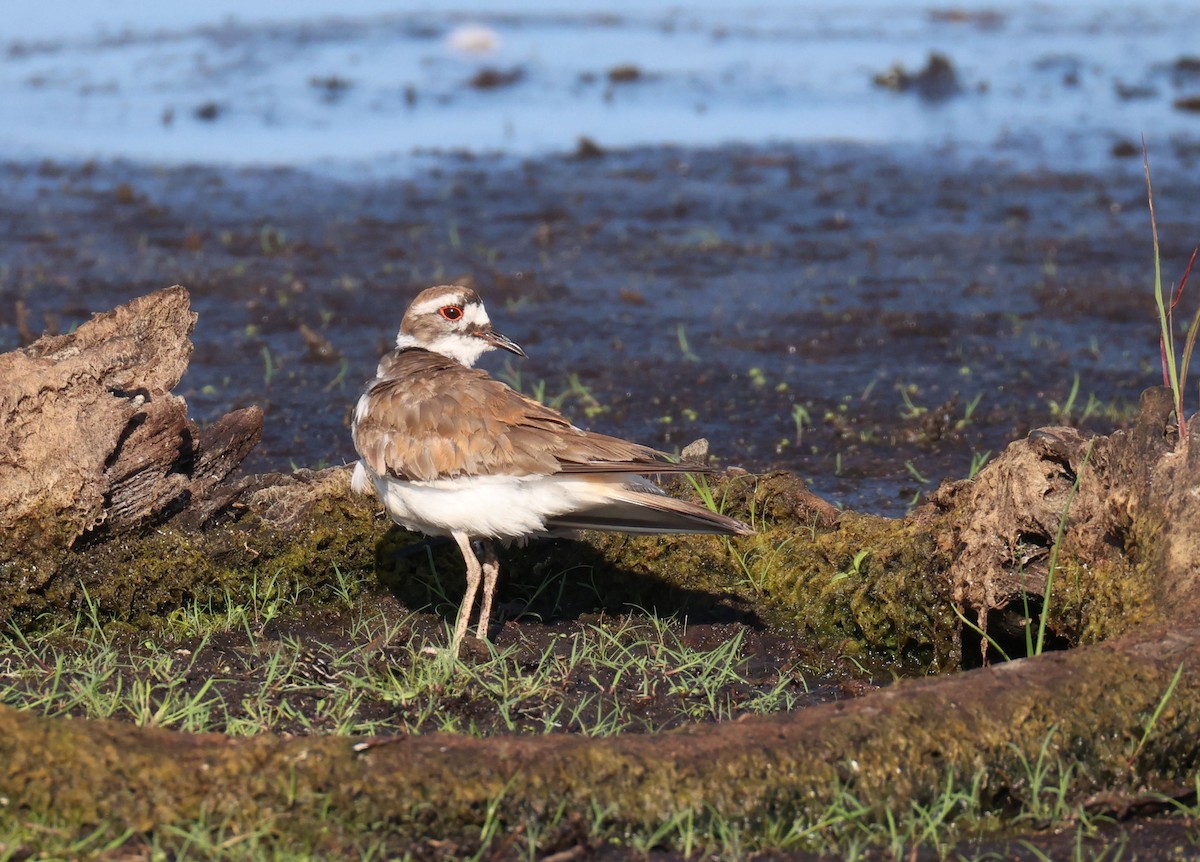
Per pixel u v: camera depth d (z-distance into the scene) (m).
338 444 15.30
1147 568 9.31
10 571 10.09
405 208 25.61
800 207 25.84
